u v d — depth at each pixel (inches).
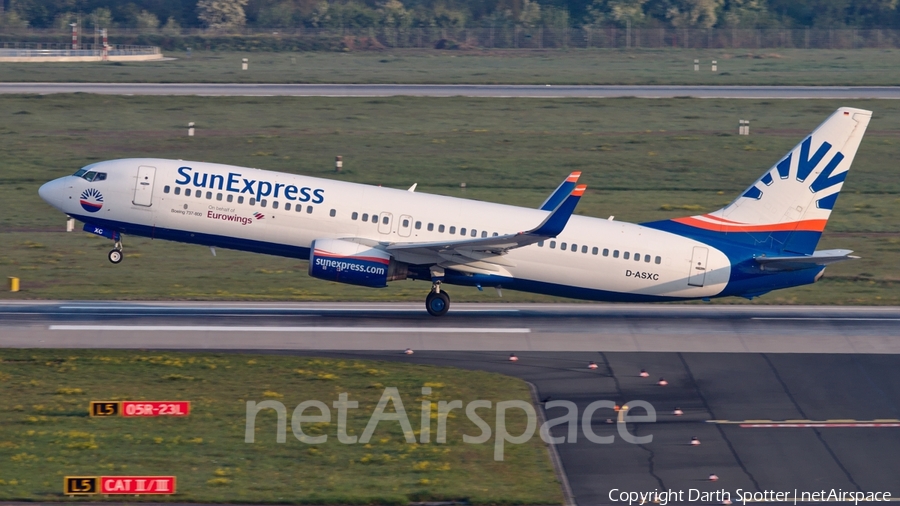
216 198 6899.6
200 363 5703.7
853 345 6412.4
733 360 6033.5
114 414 4906.5
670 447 4766.2
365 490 4229.8
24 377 5398.6
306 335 6412.4
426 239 6835.6
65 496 4111.7
